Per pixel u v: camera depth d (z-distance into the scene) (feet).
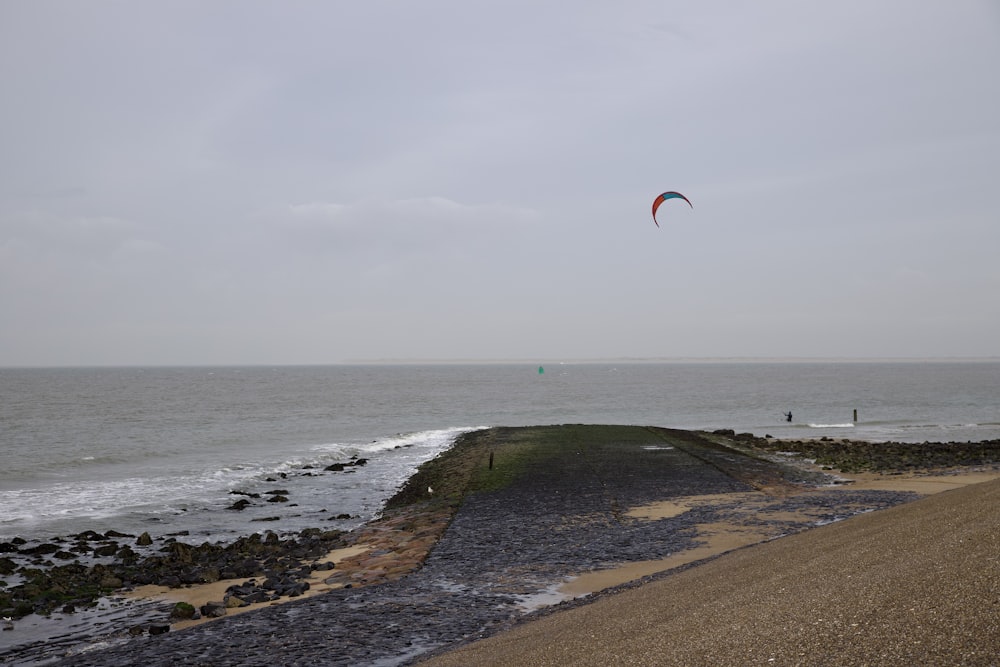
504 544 62.23
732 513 72.18
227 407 302.86
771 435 186.19
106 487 109.09
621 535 63.77
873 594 24.34
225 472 124.67
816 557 36.78
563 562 54.85
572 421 237.45
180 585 57.57
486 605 44.11
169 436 186.60
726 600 30.01
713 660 21.44
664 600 34.32
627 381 631.97
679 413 265.34
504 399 363.56
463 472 111.04
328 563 60.34
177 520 87.25
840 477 101.30
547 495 87.40
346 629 40.16
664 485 92.94
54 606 52.01
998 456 125.49
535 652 28.17
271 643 38.19
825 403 312.91
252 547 70.44
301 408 297.74
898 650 19.12
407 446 166.40
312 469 130.62
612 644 26.45
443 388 506.07
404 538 68.44
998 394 373.81
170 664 35.88
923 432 191.93
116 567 64.49
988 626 19.27
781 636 22.20
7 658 40.86
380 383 617.21
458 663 29.76
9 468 127.13
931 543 31.55
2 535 78.69
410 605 44.68
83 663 37.65
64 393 430.20
